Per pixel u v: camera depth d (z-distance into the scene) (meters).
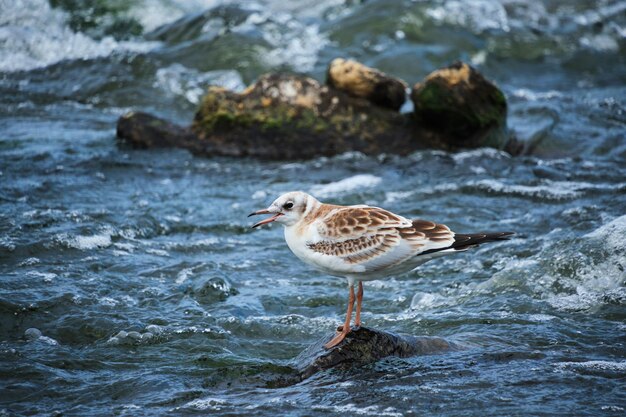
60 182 17.50
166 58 28.03
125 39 29.53
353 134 20.34
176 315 11.34
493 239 9.11
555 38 31.34
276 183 18.16
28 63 27.41
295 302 12.11
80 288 12.13
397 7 31.17
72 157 19.39
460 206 16.27
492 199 16.73
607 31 32.19
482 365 9.34
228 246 14.53
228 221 15.65
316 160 19.80
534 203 16.44
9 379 9.36
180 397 8.90
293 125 20.39
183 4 31.66
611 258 12.08
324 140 20.30
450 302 11.88
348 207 9.55
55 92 25.75
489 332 10.43
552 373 9.09
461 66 20.36
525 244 14.03
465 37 30.23
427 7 31.16
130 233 14.73
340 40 29.52
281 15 30.81
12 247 13.45
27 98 25.05
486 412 8.20
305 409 8.43
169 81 26.72
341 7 32.44
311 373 9.28
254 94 20.77
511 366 9.31
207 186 17.91
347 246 9.20
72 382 9.35
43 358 9.93
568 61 30.11
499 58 29.66
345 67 20.91
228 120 20.45
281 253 14.27
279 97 20.69
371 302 12.08
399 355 9.55
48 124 22.75
